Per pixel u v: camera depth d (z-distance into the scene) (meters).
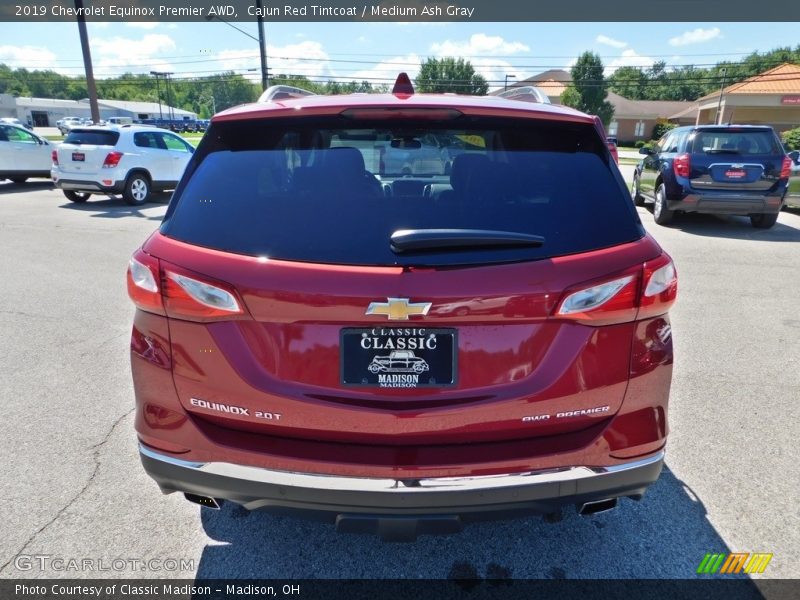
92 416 3.54
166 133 14.25
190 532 2.56
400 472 1.85
